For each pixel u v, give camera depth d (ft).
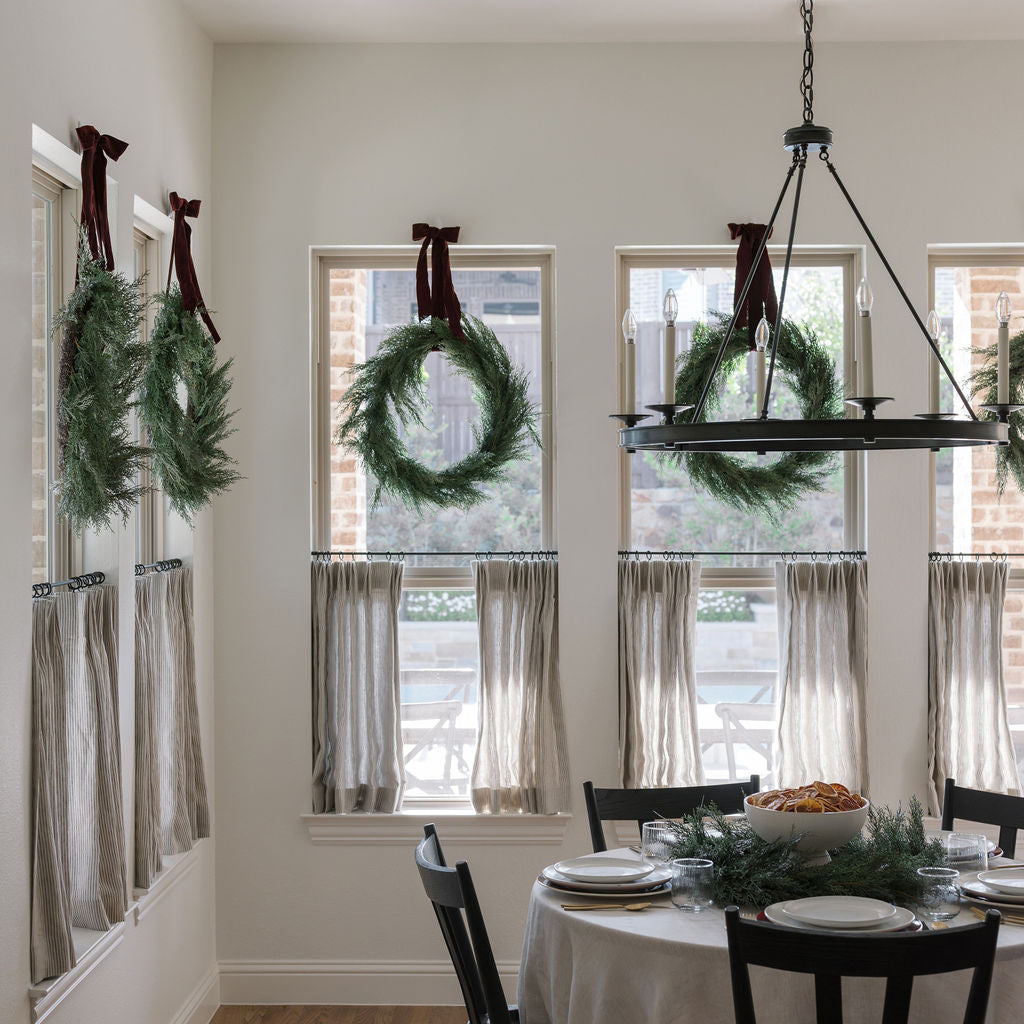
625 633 12.71
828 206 12.75
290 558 12.83
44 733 8.00
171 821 11.09
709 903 7.93
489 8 11.93
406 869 12.81
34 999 7.86
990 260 13.17
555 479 12.90
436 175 12.81
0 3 7.53
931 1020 7.18
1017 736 13.21
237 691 12.85
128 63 10.12
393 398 12.53
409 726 13.29
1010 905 7.92
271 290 12.84
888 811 9.07
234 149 12.85
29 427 7.92
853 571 12.84
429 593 13.32
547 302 13.25
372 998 12.79
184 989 11.66
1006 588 13.03
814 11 11.98
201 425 10.61
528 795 12.70
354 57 12.85
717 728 13.26
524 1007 8.38
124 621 9.71
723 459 12.56
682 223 12.79
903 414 12.82
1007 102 12.75
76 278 8.60
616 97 12.81
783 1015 7.07
